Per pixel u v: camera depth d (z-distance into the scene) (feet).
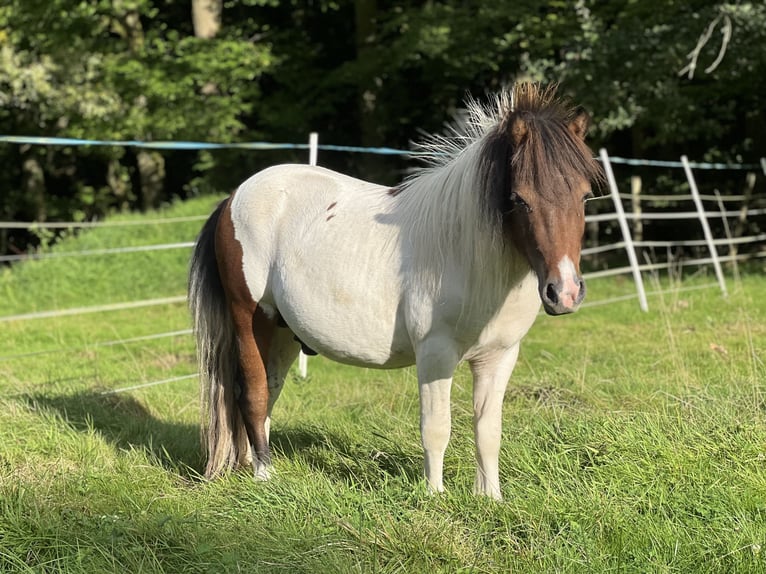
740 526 11.24
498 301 11.62
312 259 13.12
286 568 10.46
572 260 10.27
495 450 12.56
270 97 62.44
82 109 52.26
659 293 34.96
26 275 42.01
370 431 16.43
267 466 14.37
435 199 11.93
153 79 52.34
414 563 10.64
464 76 56.13
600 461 13.51
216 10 58.90
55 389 21.02
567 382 19.79
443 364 11.97
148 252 43.45
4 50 50.34
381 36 57.21
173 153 72.02
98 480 13.76
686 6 43.55
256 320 14.32
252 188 14.46
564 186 10.24
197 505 12.89
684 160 38.32
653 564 10.41
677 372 20.01
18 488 12.62
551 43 47.93
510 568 10.50
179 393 21.11
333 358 13.61
